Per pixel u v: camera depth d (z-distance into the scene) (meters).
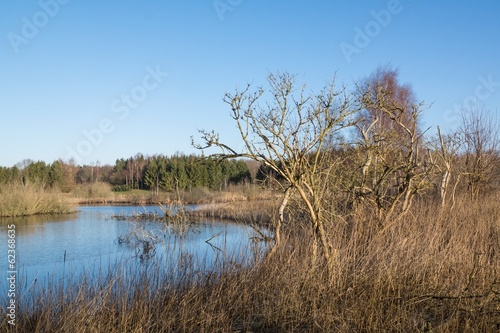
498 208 11.84
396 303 5.90
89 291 6.47
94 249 13.98
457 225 9.30
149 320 5.55
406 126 8.44
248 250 7.85
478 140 14.49
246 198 22.84
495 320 5.07
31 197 26.11
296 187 6.32
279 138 6.12
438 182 12.35
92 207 32.38
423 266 6.56
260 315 5.95
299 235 8.02
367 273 6.51
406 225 8.31
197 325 5.77
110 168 55.50
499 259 6.96
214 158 6.36
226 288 6.45
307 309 5.90
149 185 42.31
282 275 6.44
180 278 6.88
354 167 8.30
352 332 5.25
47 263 11.41
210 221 20.34
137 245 14.57
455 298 5.46
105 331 5.48
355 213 7.85
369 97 7.14
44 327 5.68
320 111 6.26
